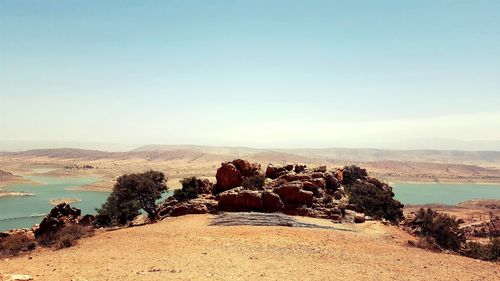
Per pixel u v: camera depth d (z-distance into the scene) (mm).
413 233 42531
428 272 22234
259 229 34719
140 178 51594
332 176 51594
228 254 24453
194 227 36312
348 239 32188
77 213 47281
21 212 109375
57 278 17344
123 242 29641
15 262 23266
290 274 19797
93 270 19531
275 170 54250
